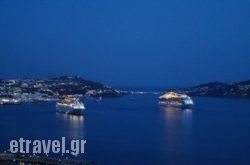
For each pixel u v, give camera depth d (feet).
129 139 572.10
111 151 476.95
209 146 517.96
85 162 373.81
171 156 452.35
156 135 613.52
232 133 640.99
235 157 451.94
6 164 357.00
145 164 412.57
